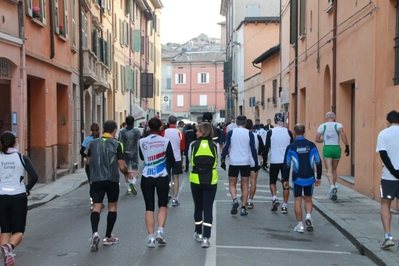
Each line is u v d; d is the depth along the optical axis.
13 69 13.95
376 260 7.48
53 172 17.97
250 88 40.19
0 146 7.25
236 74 48.31
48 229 9.77
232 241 8.64
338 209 11.34
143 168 8.20
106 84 27.70
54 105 18.33
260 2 49.34
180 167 12.32
